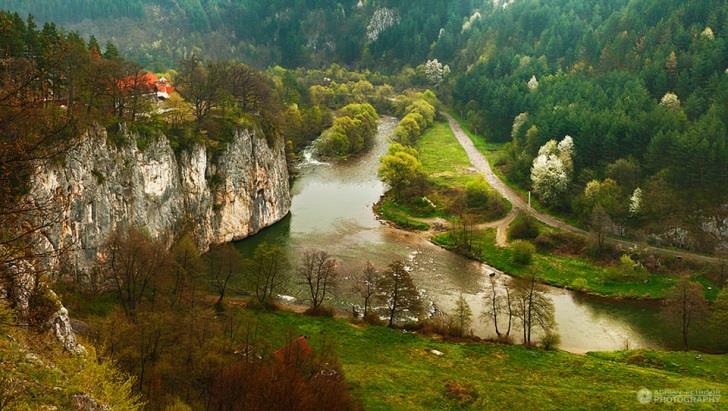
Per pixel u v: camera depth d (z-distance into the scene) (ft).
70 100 223.92
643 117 371.76
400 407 168.96
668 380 191.52
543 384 189.78
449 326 233.55
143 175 264.31
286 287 274.36
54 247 201.05
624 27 550.77
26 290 96.99
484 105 616.39
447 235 354.95
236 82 382.63
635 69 482.69
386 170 415.64
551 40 652.07
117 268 224.12
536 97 524.52
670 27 479.82
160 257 225.76
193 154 300.61
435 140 577.43
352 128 539.29
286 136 504.84
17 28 225.56
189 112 342.64
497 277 302.25
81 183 222.89
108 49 327.47
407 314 252.01
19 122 71.77
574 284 292.81
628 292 285.02
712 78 390.01
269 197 357.00
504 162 481.46
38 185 191.72
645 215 335.26
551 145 408.67
